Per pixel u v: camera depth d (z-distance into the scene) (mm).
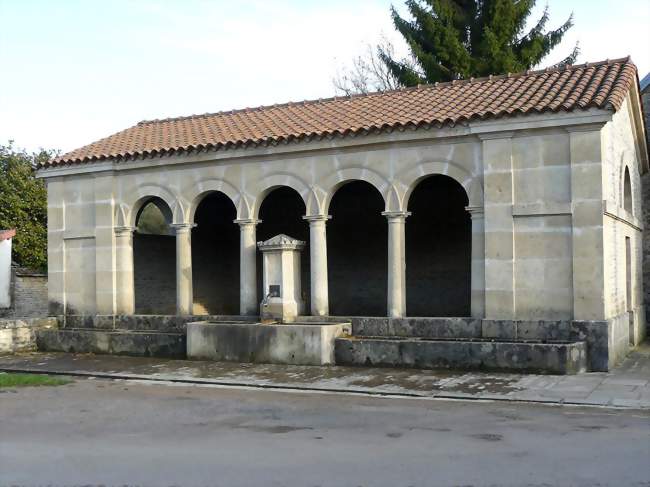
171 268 23812
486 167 15391
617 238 16203
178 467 7844
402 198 16359
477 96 17281
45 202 34000
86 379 15312
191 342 17047
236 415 11000
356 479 7316
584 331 14398
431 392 12664
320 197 17219
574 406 11391
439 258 21531
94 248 20172
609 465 7777
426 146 16125
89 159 19812
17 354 19141
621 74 16000
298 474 7516
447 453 8375
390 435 9438
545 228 14938
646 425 9891
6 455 8477
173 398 12688
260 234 24203
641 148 20125
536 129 14914
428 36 33000
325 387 13391
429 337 15852
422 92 19109
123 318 19422
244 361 16406
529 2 32688
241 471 7652
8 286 28125
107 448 8797
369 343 15367
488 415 10758
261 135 18000
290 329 15938
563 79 16953
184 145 18656
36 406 11914
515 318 15148
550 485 7074
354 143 16703
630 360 15703
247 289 18031
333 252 23047
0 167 35812
